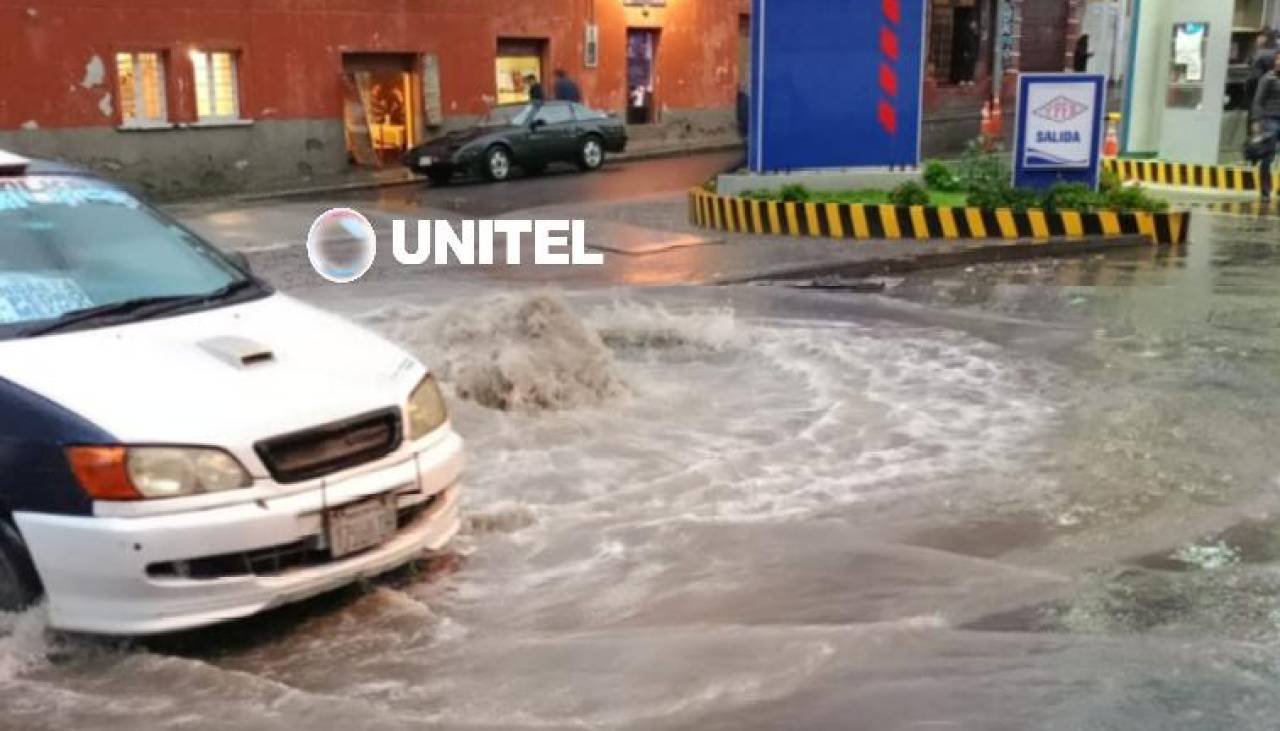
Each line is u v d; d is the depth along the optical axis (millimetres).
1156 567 4887
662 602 4590
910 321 9664
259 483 4062
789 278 11680
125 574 3875
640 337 9047
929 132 28500
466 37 25016
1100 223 13414
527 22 26016
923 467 6109
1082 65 24828
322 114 23047
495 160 22391
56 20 19578
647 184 21547
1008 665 4047
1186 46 19391
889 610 4492
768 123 14766
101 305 4746
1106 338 8945
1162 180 19547
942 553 5020
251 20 21812
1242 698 3809
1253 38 20781
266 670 4066
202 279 5191
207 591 3969
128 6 20297
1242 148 20234
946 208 13367
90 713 3730
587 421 6879
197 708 3766
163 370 4270
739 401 7355
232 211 18172
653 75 28859
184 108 21156
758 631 4320
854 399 7348
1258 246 13422
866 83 14852
